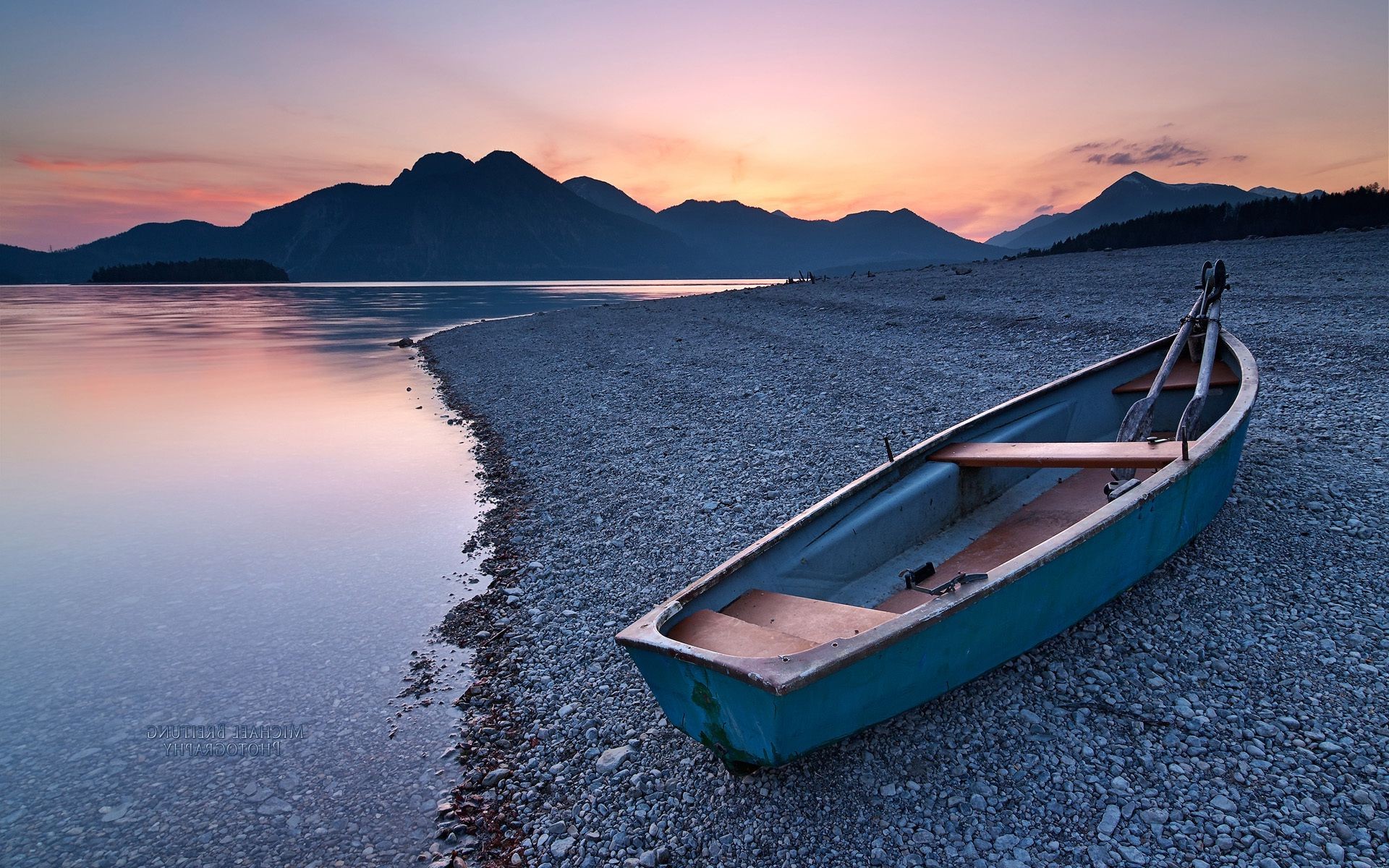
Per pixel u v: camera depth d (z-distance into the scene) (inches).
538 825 168.7
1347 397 345.7
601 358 853.8
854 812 153.3
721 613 179.0
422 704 226.8
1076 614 181.8
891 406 463.5
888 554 226.5
